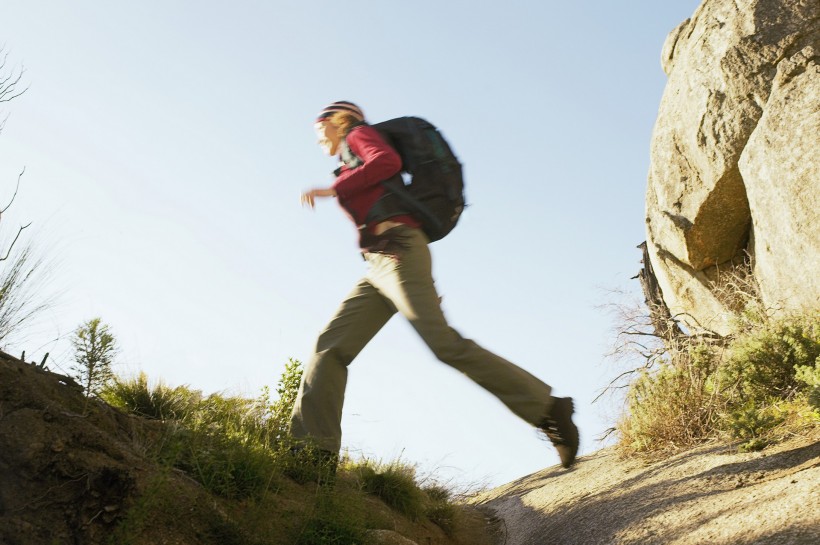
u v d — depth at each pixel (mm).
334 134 4012
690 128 8969
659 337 9711
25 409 3010
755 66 8305
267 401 5082
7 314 3488
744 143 8289
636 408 6652
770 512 3168
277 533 3463
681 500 4152
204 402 4934
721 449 5031
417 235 3691
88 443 3023
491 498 8688
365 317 4395
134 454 3238
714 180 8617
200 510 3230
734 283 8562
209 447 3803
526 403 3475
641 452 6406
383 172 3648
